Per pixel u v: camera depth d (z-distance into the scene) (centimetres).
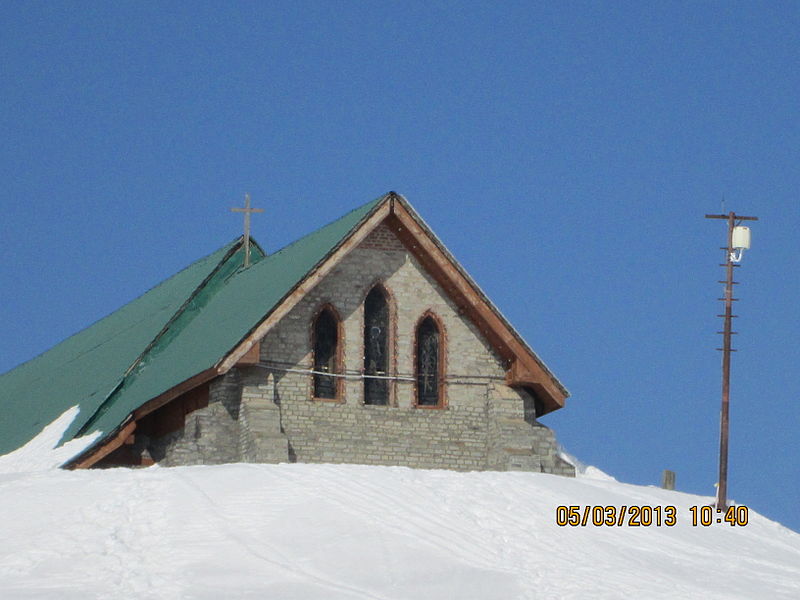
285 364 9088
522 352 9350
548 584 6506
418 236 9244
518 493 7650
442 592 6338
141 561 6475
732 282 8919
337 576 6419
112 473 7600
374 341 9350
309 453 9062
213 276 10338
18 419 10850
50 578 6309
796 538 7988
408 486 7444
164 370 9531
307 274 8919
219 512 6975
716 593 6619
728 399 8694
